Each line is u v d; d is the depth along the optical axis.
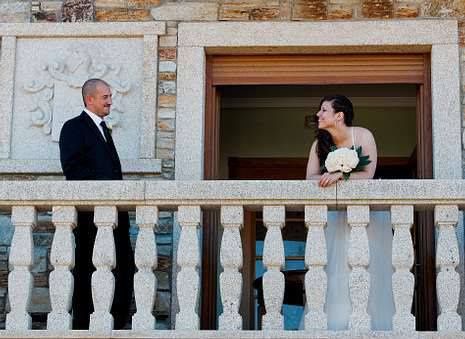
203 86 12.04
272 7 12.12
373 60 12.17
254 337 9.66
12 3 12.32
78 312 10.45
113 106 12.02
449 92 11.77
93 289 9.91
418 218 11.69
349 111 10.69
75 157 10.63
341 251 10.15
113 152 10.88
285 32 12.02
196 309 9.90
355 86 14.81
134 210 10.28
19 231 10.11
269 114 15.84
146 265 9.97
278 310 9.79
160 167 11.74
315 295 9.79
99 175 10.62
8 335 9.82
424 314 11.38
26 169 11.82
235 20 12.10
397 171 15.86
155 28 12.12
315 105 15.51
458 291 9.74
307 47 12.04
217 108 12.21
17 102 12.10
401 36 11.93
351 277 9.80
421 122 11.99
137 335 9.75
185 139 11.84
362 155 10.32
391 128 15.69
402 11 12.02
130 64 12.12
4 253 11.66
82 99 12.06
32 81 12.13
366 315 9.71
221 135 15.86
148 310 9.88
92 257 10.10
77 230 10.52
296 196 9.95
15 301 9.97
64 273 9.98
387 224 10.25
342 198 9.91
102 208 10.09
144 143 11.83
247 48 12.08
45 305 11.48
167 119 11.91
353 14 12.05
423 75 12.09
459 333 9.55
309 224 9.94
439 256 9.81
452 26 11.93
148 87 11.97
